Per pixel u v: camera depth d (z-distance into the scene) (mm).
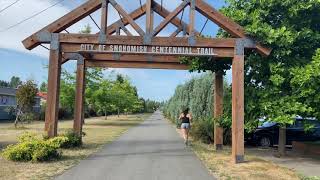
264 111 15328
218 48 14898
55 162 13594
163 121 54688
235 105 14648
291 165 15016
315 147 18250
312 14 16141
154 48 14953
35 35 15469
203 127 22172
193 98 27859
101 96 42156
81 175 11258
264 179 11359
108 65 21438
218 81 18531
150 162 14156
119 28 18562
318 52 14789
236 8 16906
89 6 15359
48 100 15680
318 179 11578
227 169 12914
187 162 14320
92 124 42219
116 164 13516
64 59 19859
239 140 14539
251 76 16688
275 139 22281
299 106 14758
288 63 15750
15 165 12734
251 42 14828
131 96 77875
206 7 14797
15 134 25422
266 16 16156
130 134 27703
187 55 14977
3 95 47188
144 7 17781
